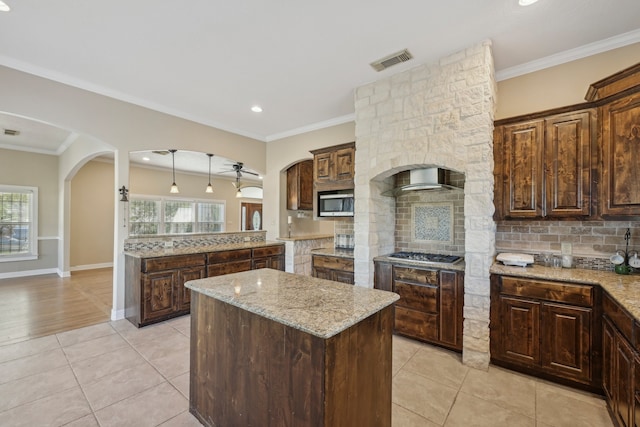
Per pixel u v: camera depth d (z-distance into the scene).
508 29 2.29
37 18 2.17
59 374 2.37
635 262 2.27
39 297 4.49
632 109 1.99
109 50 2.62
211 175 8.67
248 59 2.76
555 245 2.69
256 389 1.49
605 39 2.41
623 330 1.69
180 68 2.93
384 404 1.59
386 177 3.37
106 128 3.42
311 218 5.66
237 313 1.60
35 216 6.01
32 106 2.92
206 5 2.05
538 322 2.29
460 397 2.11
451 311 2.75
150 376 2.36
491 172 2.52
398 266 3.08
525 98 2.83
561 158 2.36
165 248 4.01
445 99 2.67
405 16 2.15
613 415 1.85
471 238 2.53
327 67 2.89
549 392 2.16
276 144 5.21
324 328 1.21
